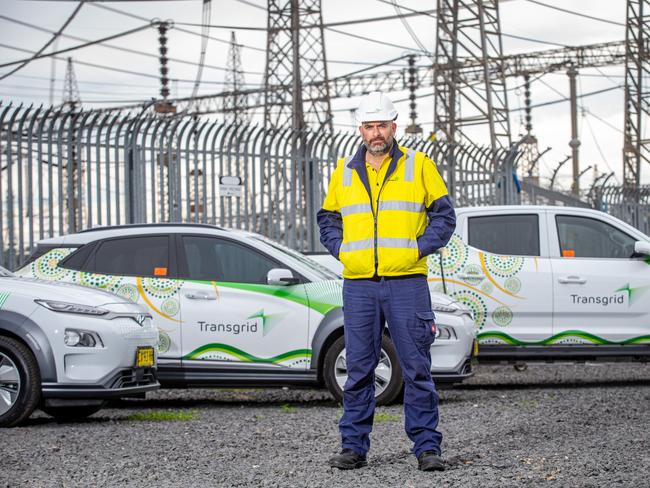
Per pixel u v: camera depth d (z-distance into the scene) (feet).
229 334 31.99
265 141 54.60
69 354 27.73
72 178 46.39
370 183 20.36
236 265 32.58
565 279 37.78
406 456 21.93
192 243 32.81
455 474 19.61
